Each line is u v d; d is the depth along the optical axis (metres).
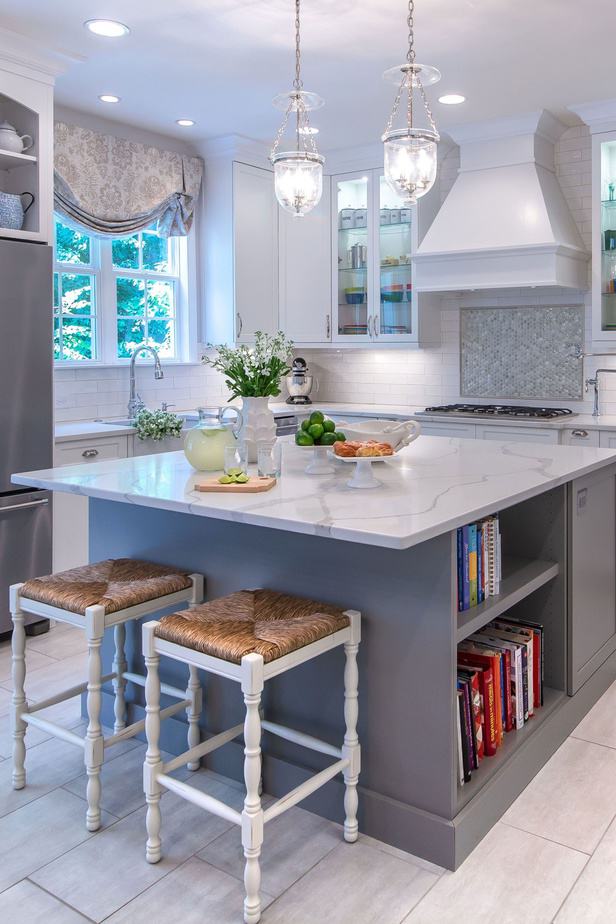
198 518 2.66
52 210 3.95
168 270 5.62
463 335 5.73
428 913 1.95
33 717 2.47
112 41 3.73
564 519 2.92
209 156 5.49
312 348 6.24
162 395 5.54
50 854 2.19
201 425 2.84
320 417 2.79
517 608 3.03
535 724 2.69
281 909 1.96
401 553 2.18
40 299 3.78
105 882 2.07
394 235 5.59
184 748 2.70
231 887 2.06
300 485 2.57
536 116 4.76
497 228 4.88
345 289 5.88
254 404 2.82
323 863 2.15
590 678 3.12
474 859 2.17
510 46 3.77
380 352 6.15
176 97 4.52
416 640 2.17
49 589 2.43
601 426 4.62
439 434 5.23
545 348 5.39
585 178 5.10
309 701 2.41
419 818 2.16
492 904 1.99
